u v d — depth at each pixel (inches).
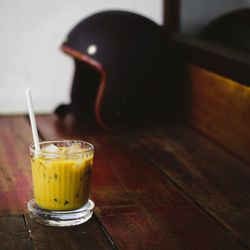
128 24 56.6
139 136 54.9
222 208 38.0
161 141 53.4
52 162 33.0
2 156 47.5
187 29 68.2
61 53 68.9
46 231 33.4
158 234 33.7
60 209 33.9
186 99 59.9
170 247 32.2
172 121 60.8
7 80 68.2
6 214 35.6
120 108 56.1
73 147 35.0
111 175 43.5
